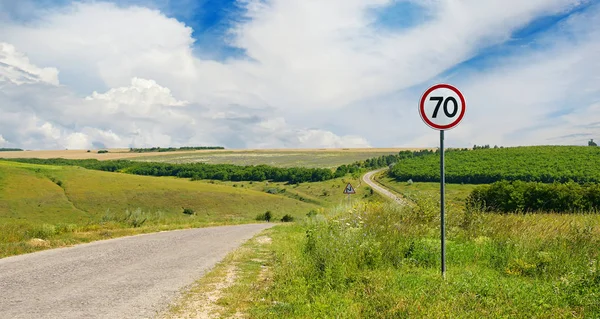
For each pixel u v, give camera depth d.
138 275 8.98
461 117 7.64
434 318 5.24
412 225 12.16
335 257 8.43
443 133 7.70
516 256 8.74
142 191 92.69
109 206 83.06
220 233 20.98
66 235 17.20
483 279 7.21
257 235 19.47
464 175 133.00
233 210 94.62
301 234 17.44
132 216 26.52
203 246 14.55
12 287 7.62
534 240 9.88
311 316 5.67
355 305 5.98
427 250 9.49
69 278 8.55
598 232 10.36
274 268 9.60
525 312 5.55
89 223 23.23
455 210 13.85
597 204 42.62
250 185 150.50
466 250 9.59
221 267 10.02
